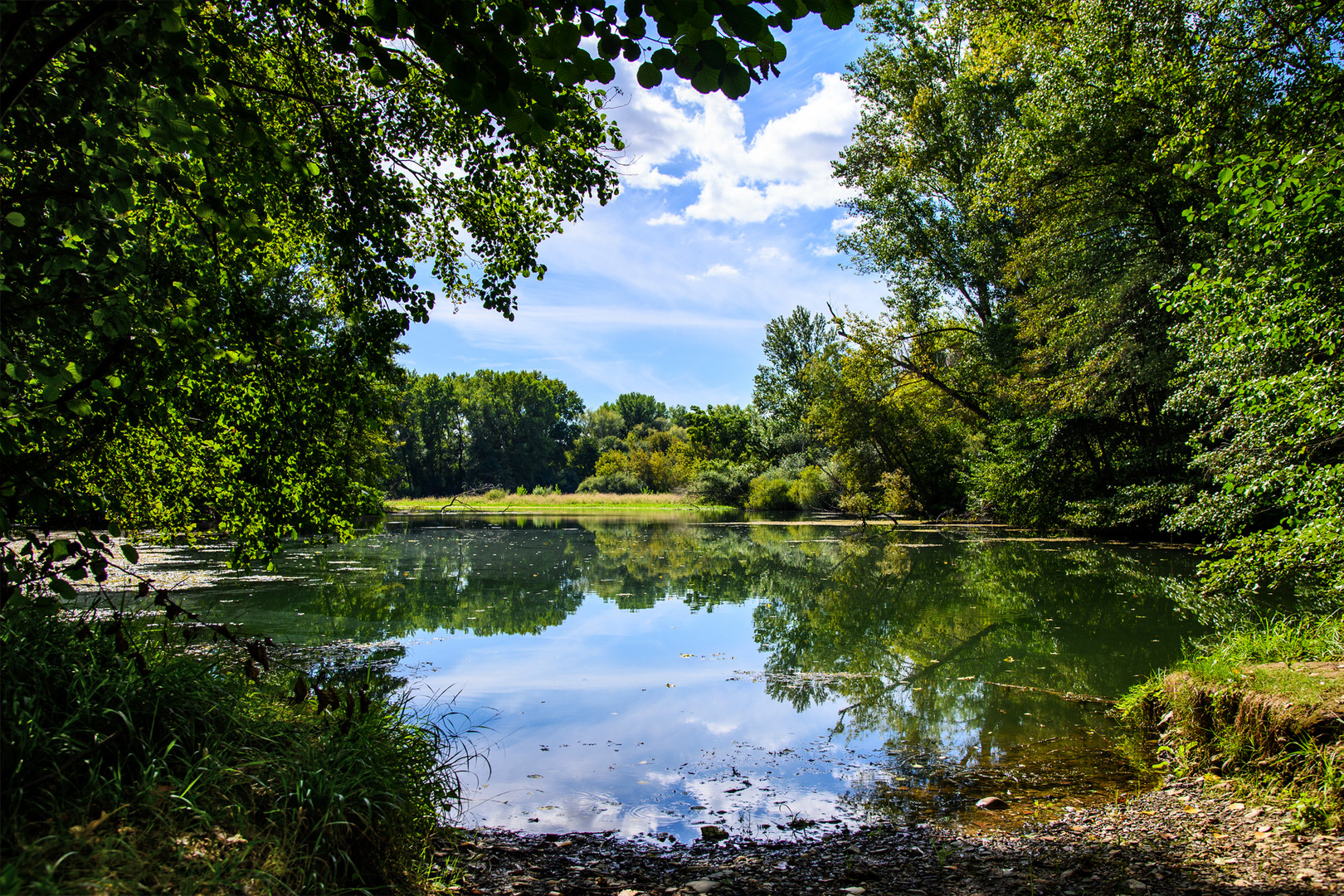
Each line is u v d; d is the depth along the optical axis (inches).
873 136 978.1
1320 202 228.7
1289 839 137.6
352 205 212.8
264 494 216.1
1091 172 634.8
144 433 195.2
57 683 115.0
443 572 602.5
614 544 895.1
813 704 253.9
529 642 350.0
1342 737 153.6
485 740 217.3
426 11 94.5
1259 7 408.2
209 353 172.4
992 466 869.2
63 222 117.0
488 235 249.3
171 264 169.8
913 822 160.1
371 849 114.7
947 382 1019.3
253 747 124.5
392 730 153.6
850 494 1300.4
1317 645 209.9
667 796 177.3
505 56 97.6
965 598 469.4
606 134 227.0
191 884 84.0
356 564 635.5
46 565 112.6
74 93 113.8
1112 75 549.0
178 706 123.0
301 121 213.9
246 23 189.0
